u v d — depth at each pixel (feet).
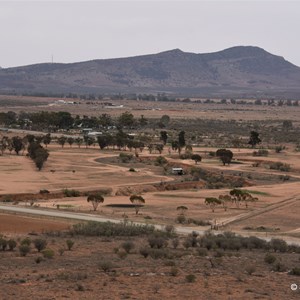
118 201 417.08
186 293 140.97
